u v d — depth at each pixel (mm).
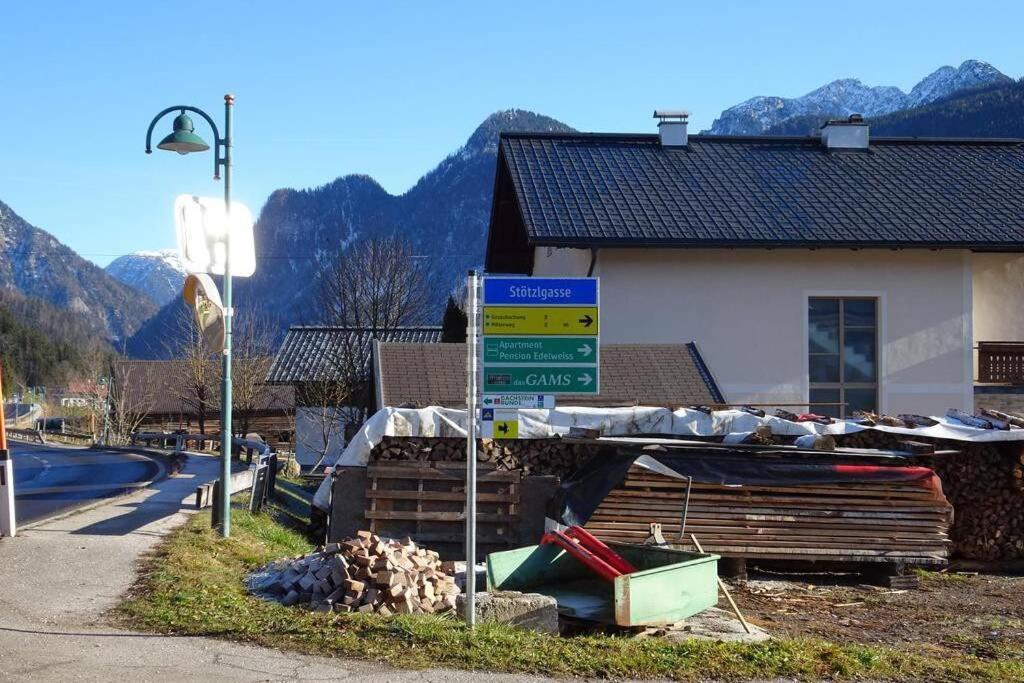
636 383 20125
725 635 9727
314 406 39938
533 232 22469
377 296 41062
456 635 8188
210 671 7199
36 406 82750
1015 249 23219
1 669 7109
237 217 13469
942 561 13930
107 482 23594
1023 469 15148
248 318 53438
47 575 10180
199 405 48812
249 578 10789
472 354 8695
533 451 15320
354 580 9633
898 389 23438
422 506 14852
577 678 7453
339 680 7078
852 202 24812
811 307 23531
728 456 14234
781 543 13891
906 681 7973
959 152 28250
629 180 25531
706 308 23109
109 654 7570
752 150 27891
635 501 14000
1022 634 11000
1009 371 24266
